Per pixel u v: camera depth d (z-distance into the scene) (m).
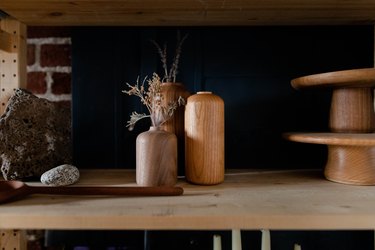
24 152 0.59
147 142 0.55
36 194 0.52
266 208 0.45
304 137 0.56
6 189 0.52
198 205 0.47
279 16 0.68
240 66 0.76
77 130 0.76
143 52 0.76
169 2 0.58
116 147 0.76
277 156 0.77
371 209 0.44
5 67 0.68
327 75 0.55
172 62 0.76
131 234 0.77
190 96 0.60
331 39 0.76
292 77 0.76
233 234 0.66
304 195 0.52
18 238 0.67
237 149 0.77
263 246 0.66
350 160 0.58
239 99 0.77
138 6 0.61
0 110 0.68
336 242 0.76
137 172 0.57
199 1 0.58
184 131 0.62
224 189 0.56
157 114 0.58
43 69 0.77
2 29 0.69
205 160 0.57
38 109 0.62
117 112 0.76
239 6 0.61
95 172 0.70
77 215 0.42
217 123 0.58
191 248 0.77
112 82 0.76
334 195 0.52
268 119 0.77
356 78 0.52
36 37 0.77
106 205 0.47
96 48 0.75
